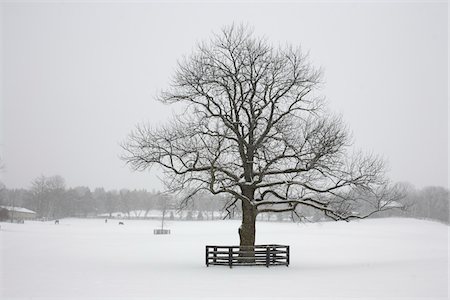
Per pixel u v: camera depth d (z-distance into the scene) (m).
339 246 50.09
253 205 26.56
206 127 27.14
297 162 26.62
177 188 26.81
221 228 97.56
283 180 26.98
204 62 28.05
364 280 19.84
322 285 18.41
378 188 27.23
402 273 22.59
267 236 68.62
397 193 27.86
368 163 26.42
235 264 26.33
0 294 16.36
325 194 27.48
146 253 37.59
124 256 34.41
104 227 100.06
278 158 26.48
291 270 24.23
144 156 26.95
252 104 27.38
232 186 26.94
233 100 27.27
